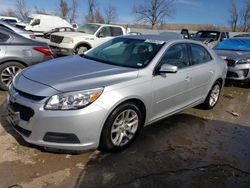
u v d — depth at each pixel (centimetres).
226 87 850
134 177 325
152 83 395
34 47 605
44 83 340
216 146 424
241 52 869
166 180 326
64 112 316
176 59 456
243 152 413
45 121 316
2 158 338
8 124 427
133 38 484
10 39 586
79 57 465
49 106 316
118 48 466
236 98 729
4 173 311
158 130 459
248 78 804
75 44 1190
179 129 471
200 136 454
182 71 456
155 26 4531
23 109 334
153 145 404
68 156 353
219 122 527
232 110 615
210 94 567
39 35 2392
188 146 414
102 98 332
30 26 2431
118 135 366
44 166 330
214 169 359
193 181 330
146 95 385
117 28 1344
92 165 340
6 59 575
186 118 527
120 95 347
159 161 363
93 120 326
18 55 584
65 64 412
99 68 392
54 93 321
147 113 400
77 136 324
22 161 336
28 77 364
